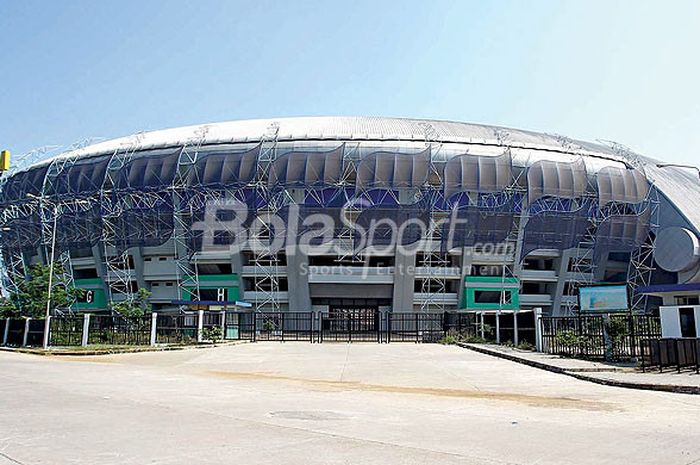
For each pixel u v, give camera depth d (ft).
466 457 23.72
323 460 22.66
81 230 199.62
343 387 53.57
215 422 31.24
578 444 26.78
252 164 185.06
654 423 33.53
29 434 26.81
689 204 201.57
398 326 191.21
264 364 80.74
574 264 202.90
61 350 101.65
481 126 222.89
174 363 81.41
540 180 187.32
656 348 68.08
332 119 219.20
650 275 203.31
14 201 207.62
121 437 26.48
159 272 203.72
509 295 199.11
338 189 185.06
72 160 206.49
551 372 69.51
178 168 189.06
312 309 209.05
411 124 214.48
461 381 59.72
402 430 29.99
